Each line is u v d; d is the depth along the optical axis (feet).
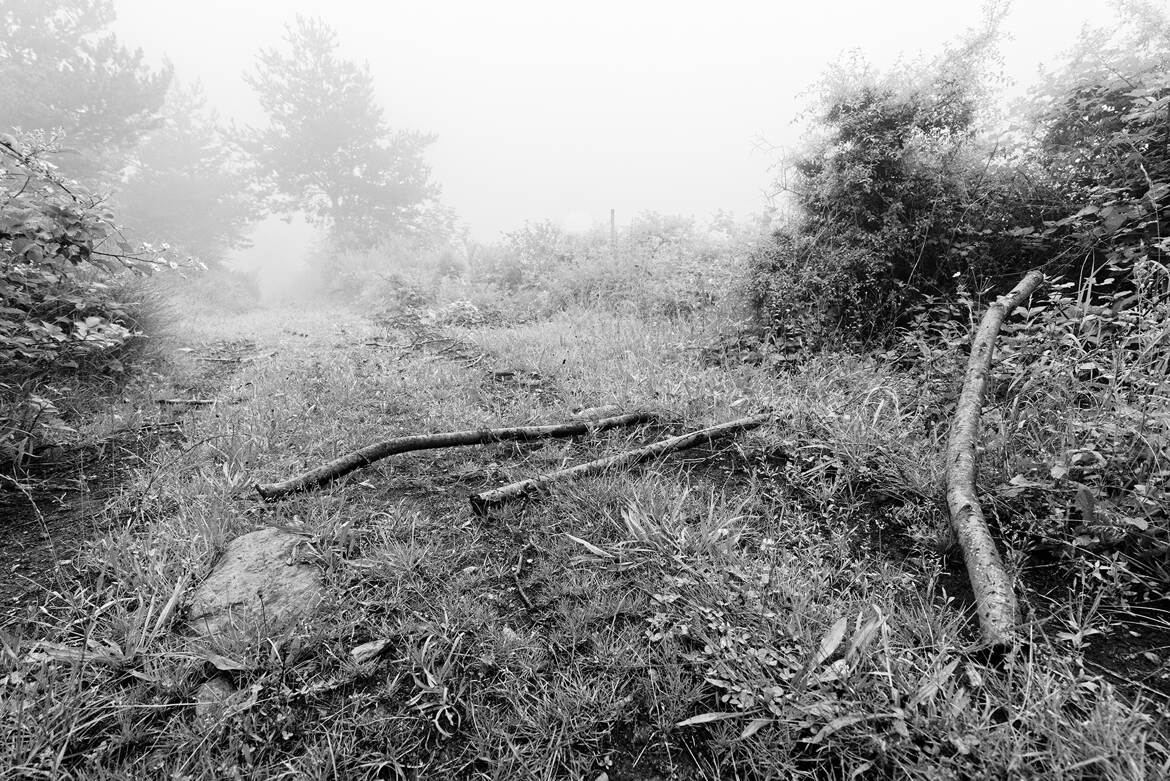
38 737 5.07
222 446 11.10
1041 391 9.95
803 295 16.11
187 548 7.79
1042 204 14.61
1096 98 13.61
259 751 5.21
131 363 15.96
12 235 10.08
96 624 6.53
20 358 12.37
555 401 13.88
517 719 5.55
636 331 19.65
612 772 5.12
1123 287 12.74
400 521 8.68
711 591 6.76
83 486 9.77
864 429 10.43
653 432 12.00
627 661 6.07
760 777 4.97
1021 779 4.42
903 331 15.12
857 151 15.62
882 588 7.07
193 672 5.98
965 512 7.41
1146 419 7.43
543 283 34.96
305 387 15.05
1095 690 5.18
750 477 10.02
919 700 5.06
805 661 5.74
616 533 8.31
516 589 7.39
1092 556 7.05
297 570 7.50
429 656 6.22
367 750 5.28
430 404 13.62
